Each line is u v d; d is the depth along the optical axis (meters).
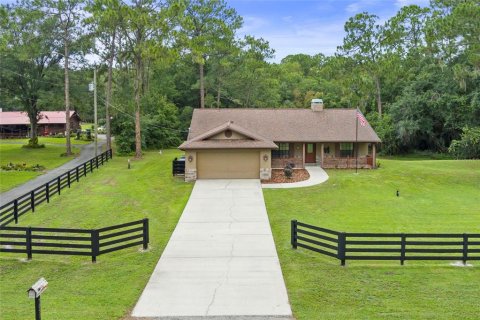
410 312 11.25
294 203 24.58
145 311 11.46
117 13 37.72
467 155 45.34
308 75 92.31
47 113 71.81
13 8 43.38
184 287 13.05
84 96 48.41
